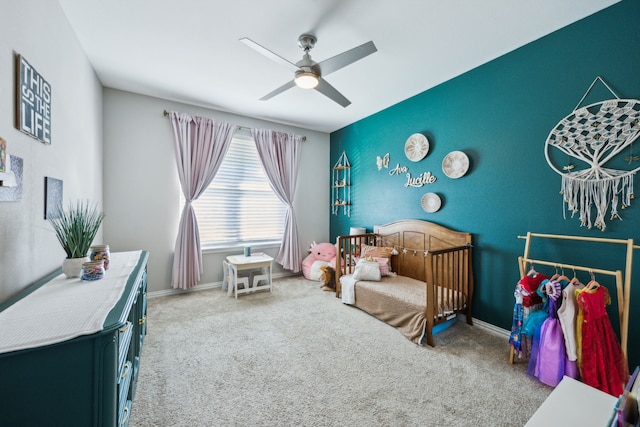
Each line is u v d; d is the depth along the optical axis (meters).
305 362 2.01
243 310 2.99
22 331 0.84
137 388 1.69
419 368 1.94
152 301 3.24
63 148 1.82
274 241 4.36
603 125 1.87
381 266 3.20
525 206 2.29
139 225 3.30
